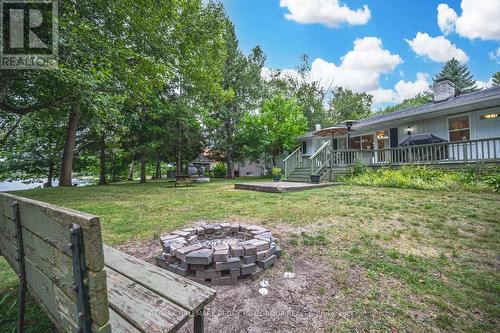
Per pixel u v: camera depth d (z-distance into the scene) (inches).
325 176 477.7
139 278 57.2
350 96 1606.8
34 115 486.6
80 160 756.6
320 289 81.8
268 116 761.0
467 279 87.9
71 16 261.0
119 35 340.8
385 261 103.9
